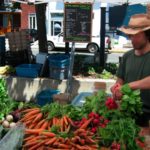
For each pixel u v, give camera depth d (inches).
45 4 398.3
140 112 117.9
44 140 108.0
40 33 398.6
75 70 372.2
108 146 107.7
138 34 124.5
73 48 296.2
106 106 118.5
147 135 115.2
